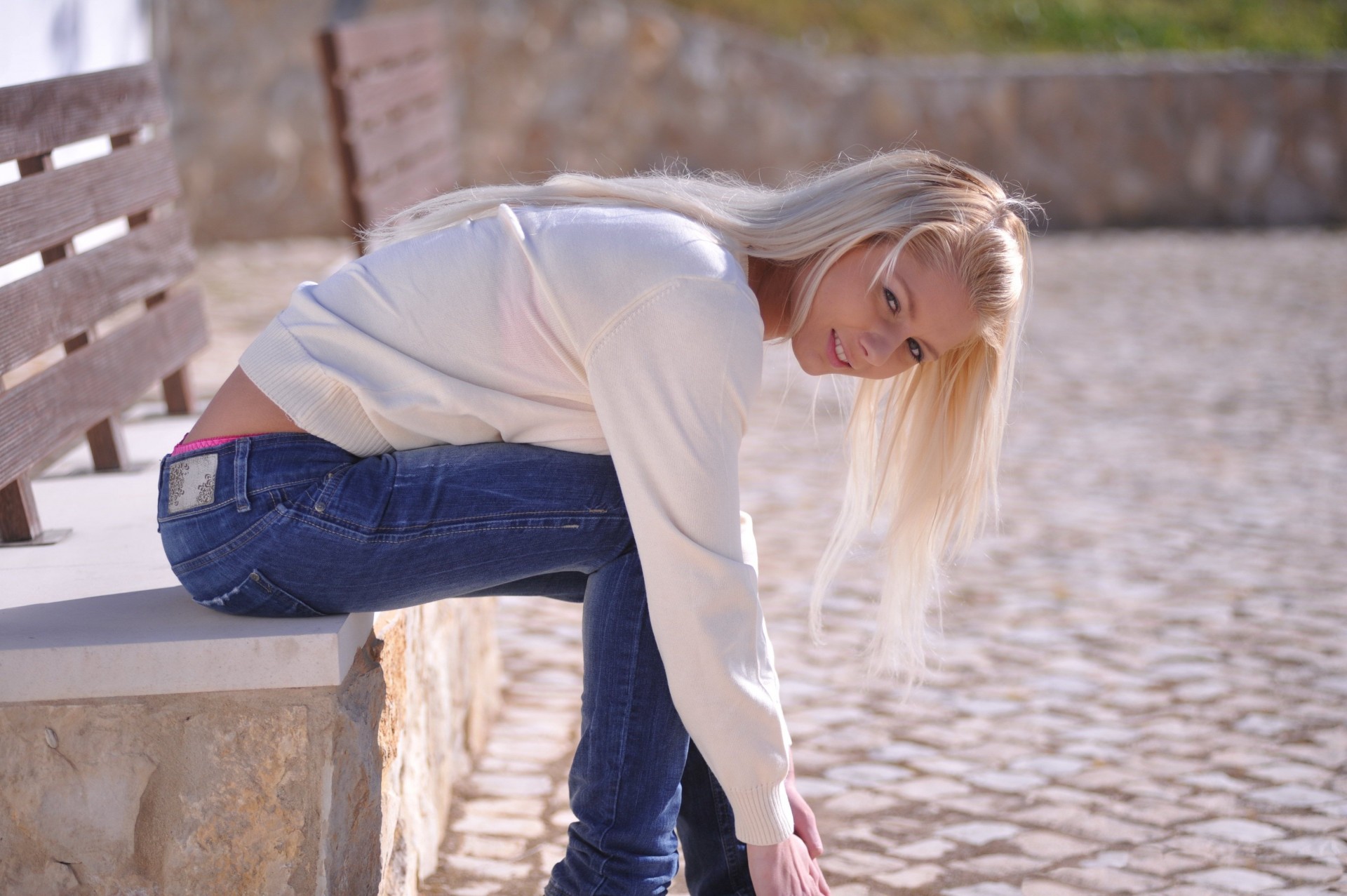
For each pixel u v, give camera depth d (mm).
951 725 3492
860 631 4188
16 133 2514
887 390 2400
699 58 12602
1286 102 13016
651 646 1976
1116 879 2693
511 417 1970
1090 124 13000
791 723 3512
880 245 1946
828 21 13648
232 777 2012
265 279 10227
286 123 12062
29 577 2275
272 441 1954
